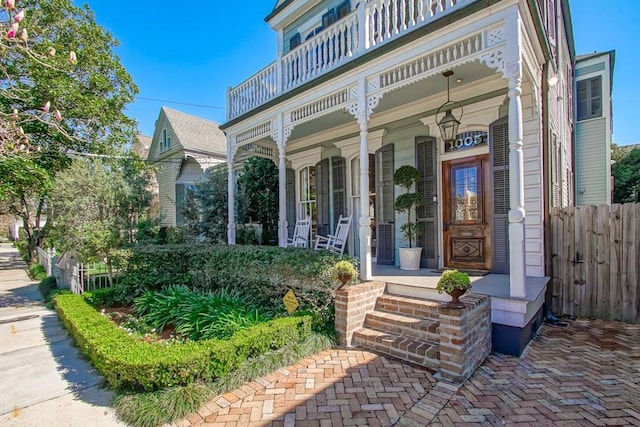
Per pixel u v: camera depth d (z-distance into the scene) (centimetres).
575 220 544
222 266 606
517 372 332
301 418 259
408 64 467
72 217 657
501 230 532
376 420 255
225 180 1023
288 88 681
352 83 534
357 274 471
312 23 852
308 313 432
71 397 299
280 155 684
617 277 513
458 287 317
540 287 439
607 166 1013
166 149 1614
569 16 833
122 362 288
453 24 407
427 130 638
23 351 414
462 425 247
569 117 951
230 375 313
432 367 341
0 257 1842
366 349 400
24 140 426
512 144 371
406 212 662
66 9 888
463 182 593
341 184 806
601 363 353
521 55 370
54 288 778
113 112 953
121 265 650
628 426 243
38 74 746
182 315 459
